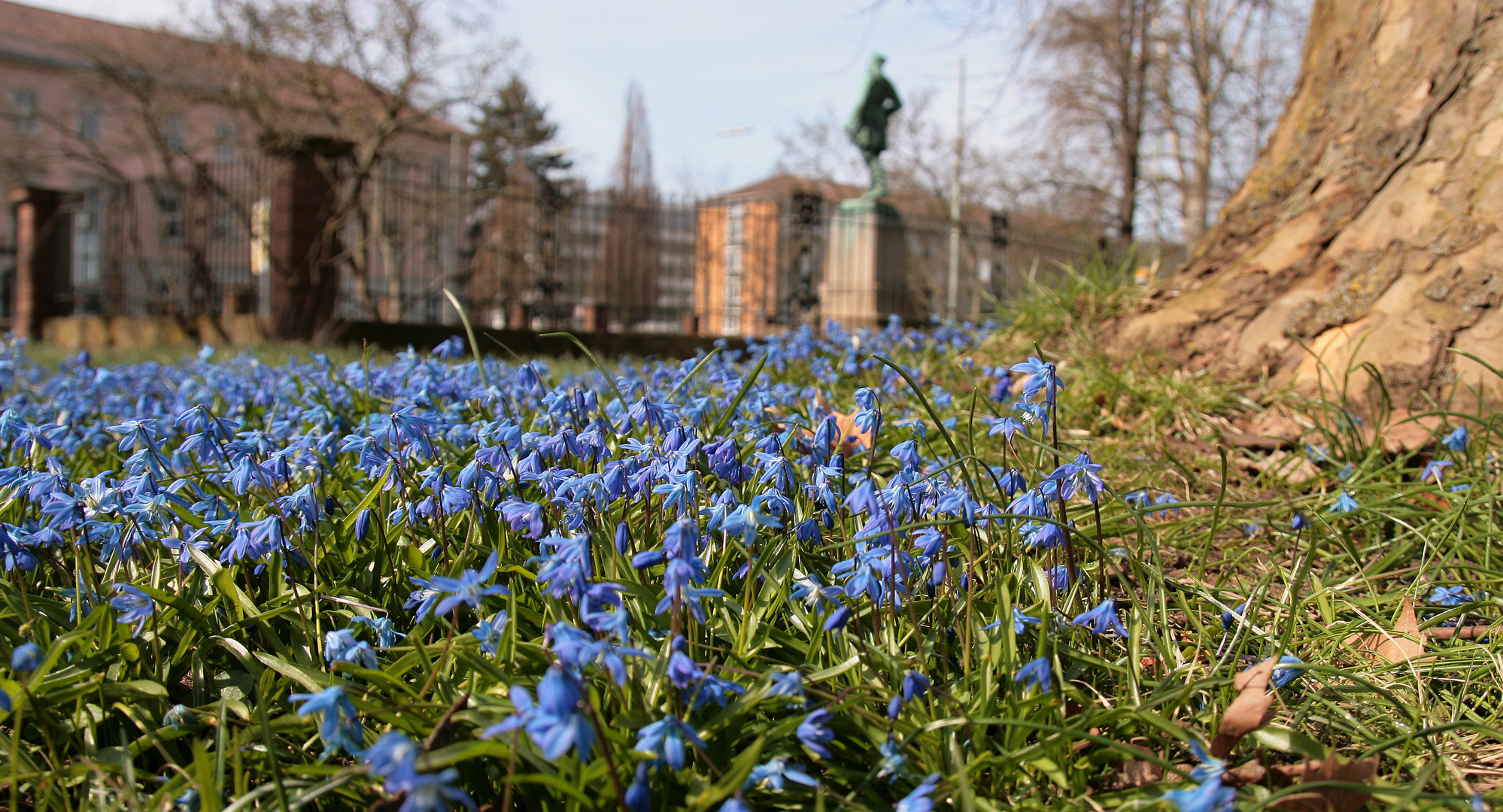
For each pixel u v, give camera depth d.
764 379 3.92
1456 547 2.12
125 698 1.46
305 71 15.08
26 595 1.57
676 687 1.32
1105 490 1.92
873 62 16.47
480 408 2.97
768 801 1.30
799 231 16.08
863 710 1.36
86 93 16.14
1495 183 3.64
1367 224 4.04
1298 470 3.19
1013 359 4.82
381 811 1.21
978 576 1.84
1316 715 1.68
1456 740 1.63
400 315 16.20
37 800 1.29
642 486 1.73
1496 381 3.40
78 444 2.81
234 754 1.25
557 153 18.83
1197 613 1.95
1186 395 3.88
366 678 1.36
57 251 17.72
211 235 15.20
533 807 1.27
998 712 1.46
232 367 4.18
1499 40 3.82
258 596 1.74
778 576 1.67
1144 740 1.48
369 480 2.24
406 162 16.23
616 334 13.48
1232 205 4.94
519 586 1.75
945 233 20.14
